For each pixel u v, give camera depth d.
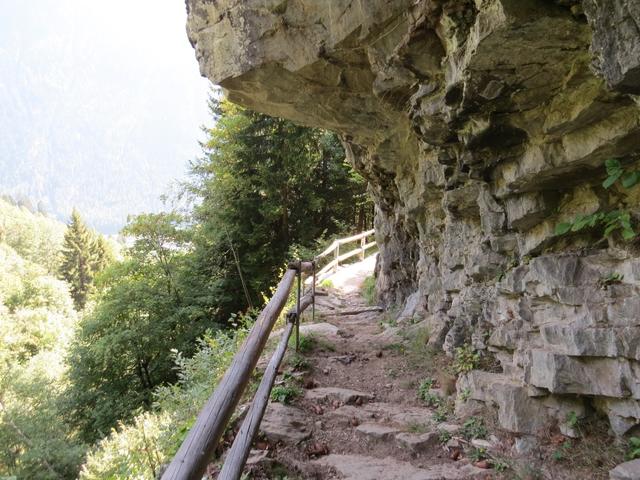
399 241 8.05
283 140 15.84
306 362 4.87
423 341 5.48
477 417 3.61
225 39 5.00
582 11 2.21
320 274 11.60
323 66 4.62
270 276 17.36
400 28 3.71
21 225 68.38
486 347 4.20
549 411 3.18
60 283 36.53
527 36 2.38
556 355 3.01
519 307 3.60
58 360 22.47
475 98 2.94
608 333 2.76
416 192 5.98
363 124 5.58
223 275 16.72
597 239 3.16
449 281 5.30
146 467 3.90
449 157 4.21
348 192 19.81
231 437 3.24
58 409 13.45
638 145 2.61
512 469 2.95
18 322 27.48
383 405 4.12
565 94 2.70
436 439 3.43
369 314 8.08
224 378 1.96
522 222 3.61
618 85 2.06
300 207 17.92
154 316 13.90
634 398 2.66
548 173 3.10
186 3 5.41
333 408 4.01
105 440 7.71
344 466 3.11
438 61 3.34
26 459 11.29
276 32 4.57
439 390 4.30
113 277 14.80
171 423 4.23
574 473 2.79
